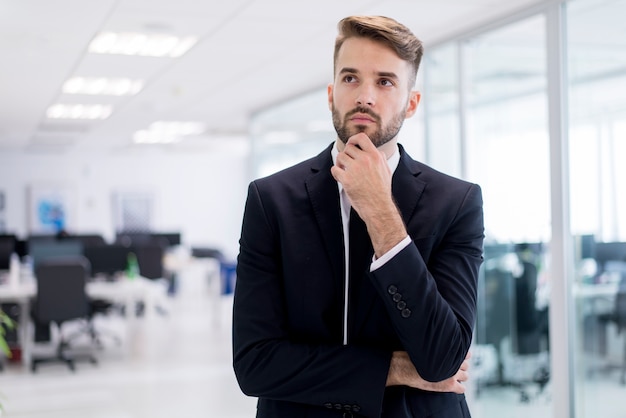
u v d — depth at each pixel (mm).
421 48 1171
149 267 9023
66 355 7113
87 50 5062
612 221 3512
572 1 3689
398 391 1120
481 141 4516
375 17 1146
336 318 1149
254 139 8375
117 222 13203
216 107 7898
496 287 4508
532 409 4336
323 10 4082
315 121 6945
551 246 3834
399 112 1147
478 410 4594
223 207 13844
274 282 1181
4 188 12555
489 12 4098
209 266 9703
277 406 1165
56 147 12047
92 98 7109
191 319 9516
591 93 3619
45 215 12766
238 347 1180
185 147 12500
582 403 3727
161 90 6738
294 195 1192
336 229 1154
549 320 4137
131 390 5680
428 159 4875
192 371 6363
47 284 6379
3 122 8797
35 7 3975
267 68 5781
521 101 4199
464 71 4605
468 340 1126
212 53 5219
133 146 12070
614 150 3488
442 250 1169
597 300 3633
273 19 4289
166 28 4488
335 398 1102
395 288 1052
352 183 1067
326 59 5461
